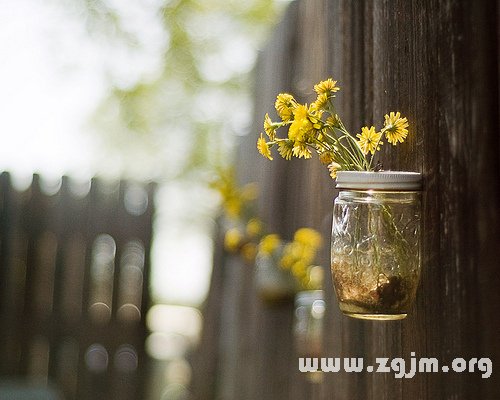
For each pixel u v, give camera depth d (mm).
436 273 1104
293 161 2734
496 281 964
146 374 4660
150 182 4711
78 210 4668
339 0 1784
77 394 4613
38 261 4641
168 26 5098
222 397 4309
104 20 4926
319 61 2217
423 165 1153
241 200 3303
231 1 5363
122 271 4684
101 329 4652
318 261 2324
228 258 4371
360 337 1570
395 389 1312
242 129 4461
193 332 6551
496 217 971
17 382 4559
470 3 1021
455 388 1044
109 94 5312
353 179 1163
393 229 1141
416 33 1198
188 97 5477
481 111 995
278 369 2824
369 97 1502
